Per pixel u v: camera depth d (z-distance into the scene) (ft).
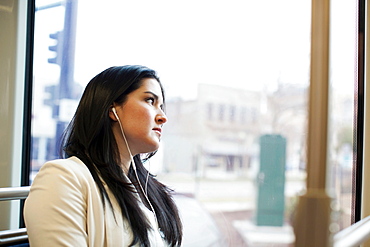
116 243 2.97
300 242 1.10
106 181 3.20
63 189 2.85
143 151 3.55
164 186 4.06
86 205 2.97
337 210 1.15
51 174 2.94
